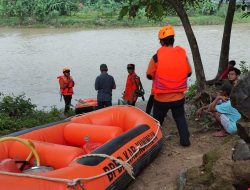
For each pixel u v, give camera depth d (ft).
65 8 184.03
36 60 90.53
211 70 74.69
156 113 23.17
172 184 18.69
